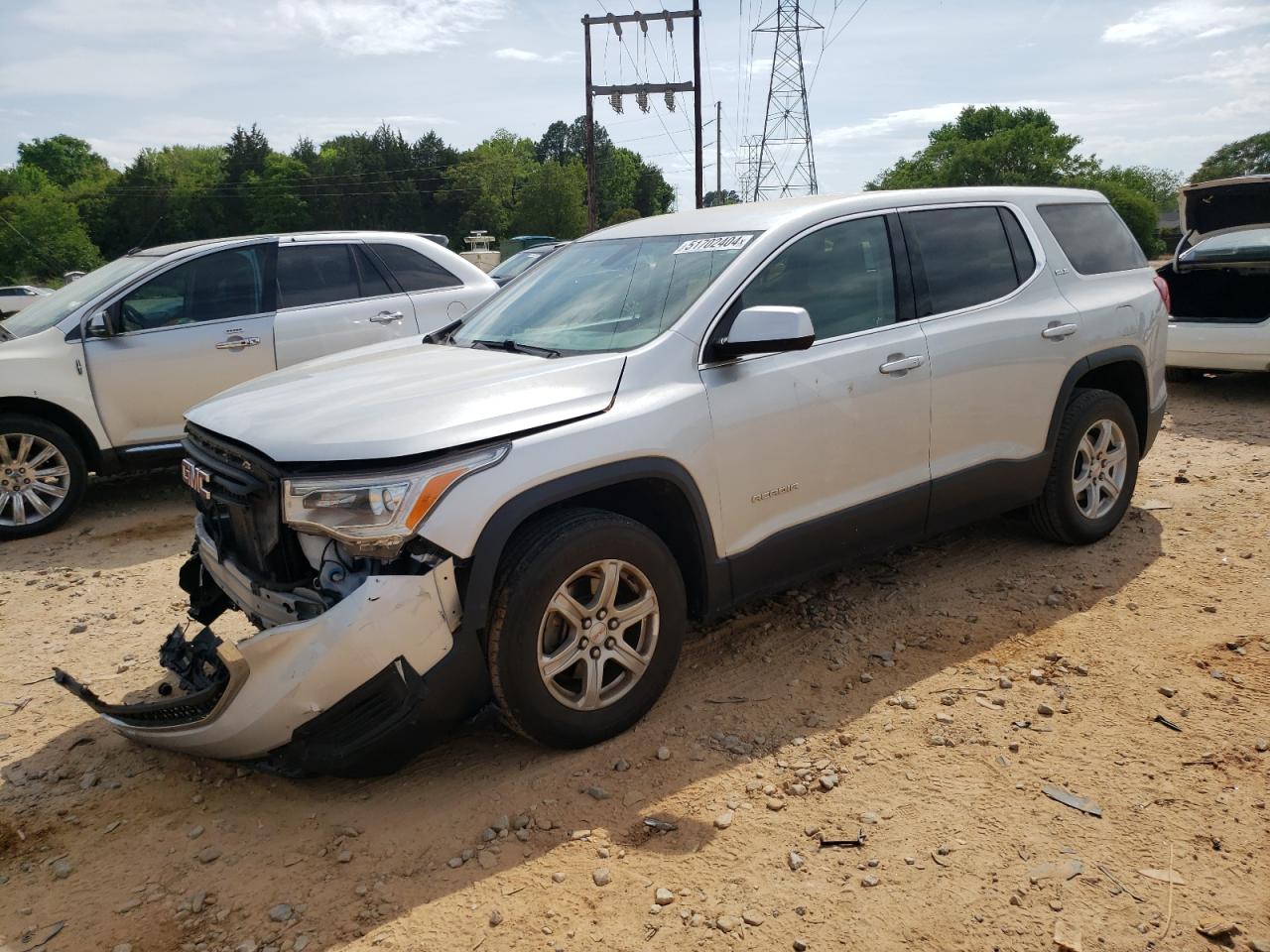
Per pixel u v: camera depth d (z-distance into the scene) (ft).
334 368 12.58
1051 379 14.85
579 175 339.36
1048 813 9.46
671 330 11.38
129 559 18.93
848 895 8.46
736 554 11.62
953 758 10.46
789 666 12.69
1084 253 16.12
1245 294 28.63
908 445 13.20
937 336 13.44
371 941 8.17
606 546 10.28
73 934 8.49
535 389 10.36
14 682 13.57
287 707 9.12
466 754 11.01
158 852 9.62
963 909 8.23
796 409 11.91
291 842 9.64
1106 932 7.94
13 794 10.77
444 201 359.66
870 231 13.34
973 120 339.36
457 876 8.95
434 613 9.34
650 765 10.54
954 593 14.74
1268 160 380.37
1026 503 15.16
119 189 333.83
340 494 9.23
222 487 10.25
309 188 347.15
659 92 110.73
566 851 9.21
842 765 10.43
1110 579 14.99
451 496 9.36
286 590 10.03
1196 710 11.21
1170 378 31.83
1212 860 8.75
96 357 20.77
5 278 261.24
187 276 21.98
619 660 10.80
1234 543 16.22
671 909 8.38
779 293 12.15
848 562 13.10
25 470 20.33
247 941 8.27
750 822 9.51
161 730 9.93
